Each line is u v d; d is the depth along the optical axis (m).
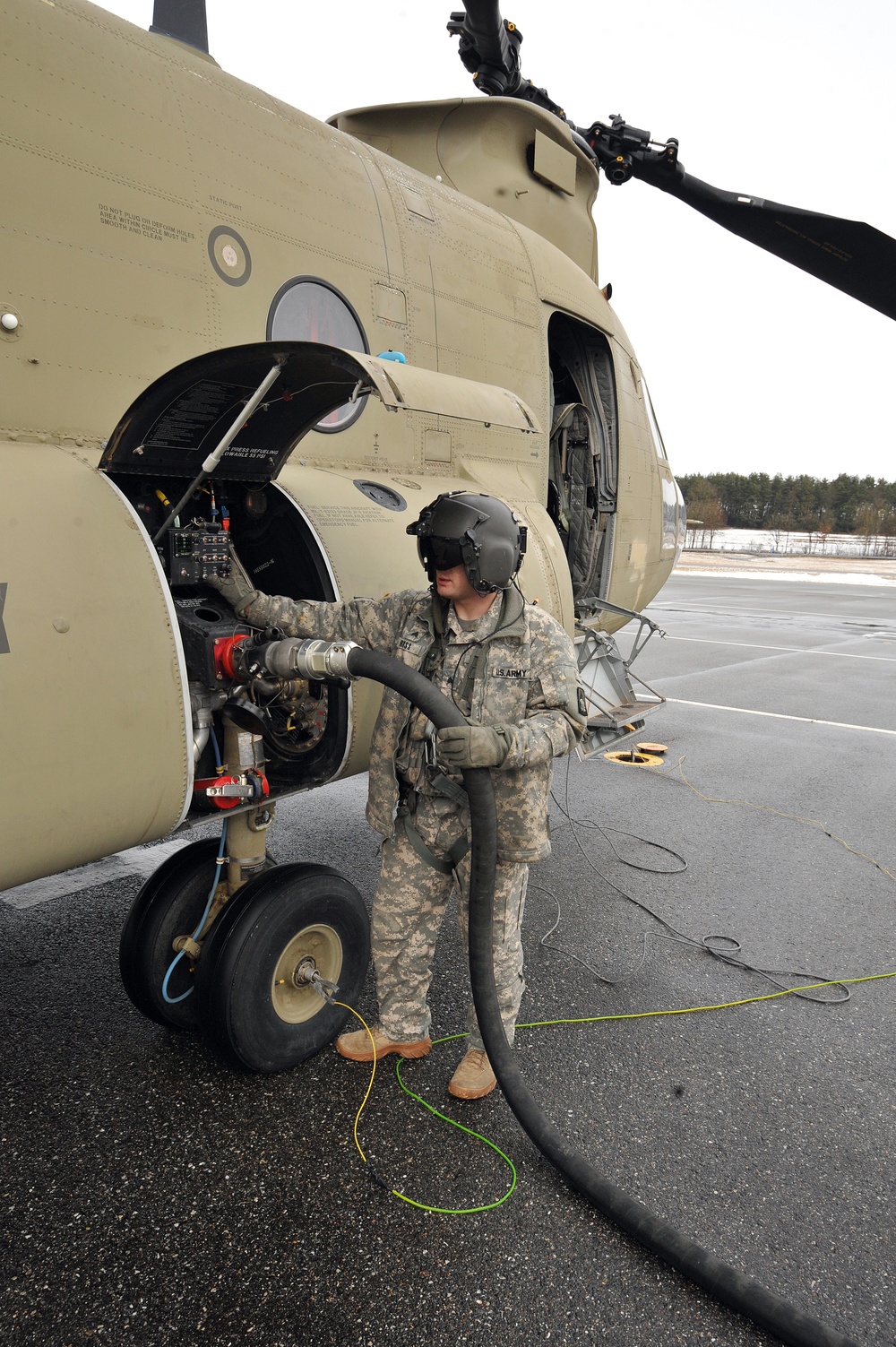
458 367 3.55
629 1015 2.73
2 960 2.92
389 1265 1.73
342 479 2.78
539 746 1.86
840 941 3.33
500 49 4.68
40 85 2.02
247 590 2.17
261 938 2.16
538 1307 1.65
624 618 5.49
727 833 4.52
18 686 1.64
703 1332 1.62
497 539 1.89
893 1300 1.71
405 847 2.19
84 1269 1.69
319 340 2.84
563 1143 1.94
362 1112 2.19
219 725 2.22
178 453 2.08
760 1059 2.53
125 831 1.91
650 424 5.48
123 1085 2.26
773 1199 1.97
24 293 1.98
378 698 2.50
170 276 2.31
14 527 1.71
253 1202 1.88
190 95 2.44
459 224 3.68
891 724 7.35
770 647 12.30
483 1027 1.99
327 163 2.96
